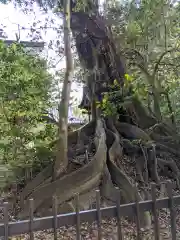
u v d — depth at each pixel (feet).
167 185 11.47
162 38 36.04
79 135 32.91
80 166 27.53
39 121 27.71
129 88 33.91
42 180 25.88
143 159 30.55
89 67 37.58
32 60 27.86
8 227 9.05
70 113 43.93
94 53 37.11
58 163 25.55
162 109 38.24
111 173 27.14
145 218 20.24
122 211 10.50
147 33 35.73
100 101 35.09
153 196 11.04
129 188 24.54
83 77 39.17
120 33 36.52
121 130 34.60
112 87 34.53
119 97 33.78
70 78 24.98
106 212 10.30
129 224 20.44
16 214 23.07
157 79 36.58
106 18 36.32
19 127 26.63
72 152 29.35
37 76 27.30
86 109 41.06
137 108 35.78
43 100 27.81
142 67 36.09
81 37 37.04
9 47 27.02
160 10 35.22
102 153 27.61
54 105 28.68
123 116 36.24
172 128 35.83
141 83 35.22
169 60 36.42
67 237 18.90
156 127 35.81
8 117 26.22
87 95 38.47
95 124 34.94
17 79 25.82
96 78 36.81
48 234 19.21
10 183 26.53
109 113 33.06
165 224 20.95
